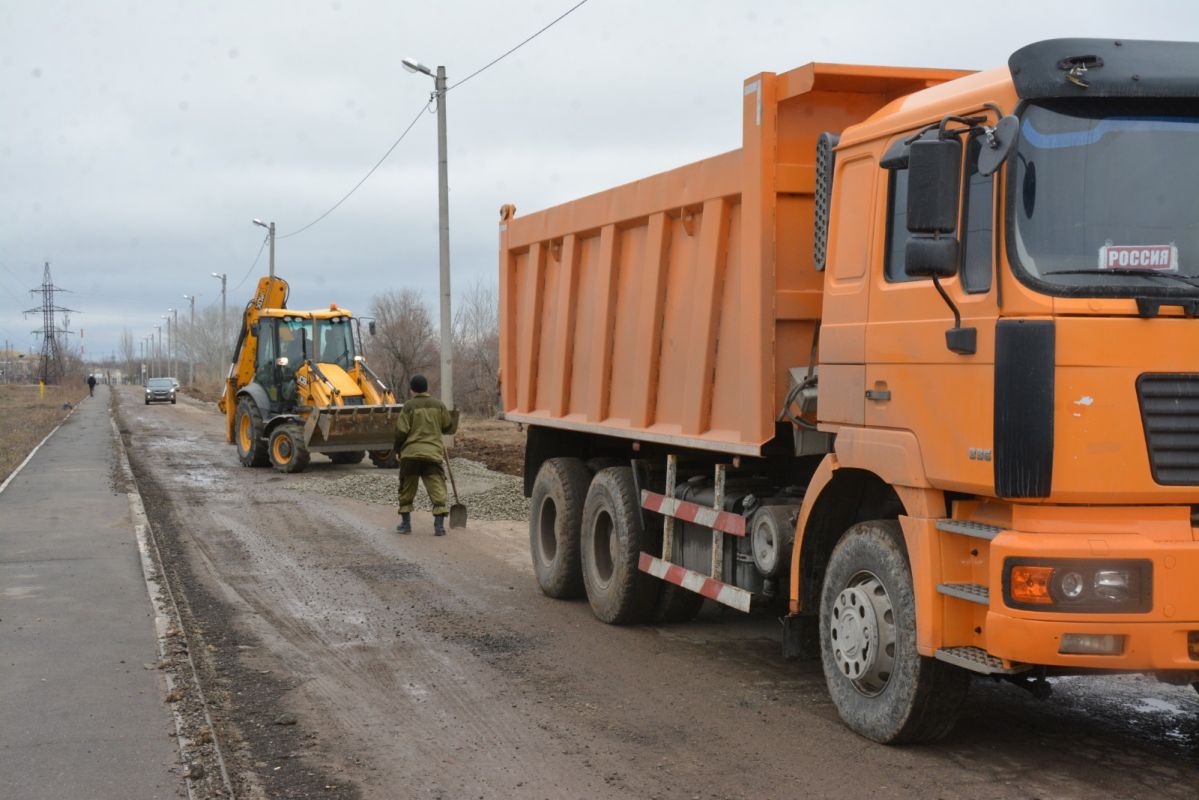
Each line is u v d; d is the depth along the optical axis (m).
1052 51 4.88
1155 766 5.49
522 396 10.70
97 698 6.39
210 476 21.44
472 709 6.58
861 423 5.84
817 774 5.40
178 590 10.12
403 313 49.03
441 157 24.97
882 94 6.80
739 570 7.18
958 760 5.59
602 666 7.57
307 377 23.14
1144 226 4.89
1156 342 4.79
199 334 133.25
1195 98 4.96
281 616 9.11
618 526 8.70
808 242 6.68
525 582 10.70
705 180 7.33
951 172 4.99
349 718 6.41
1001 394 4.83
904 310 5.52
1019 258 4.87
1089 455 4.73
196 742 5.72
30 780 5.14
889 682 5.68
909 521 5.47
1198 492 4.79
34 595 9.21
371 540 13.18
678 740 5.97
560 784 5.34
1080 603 4.73
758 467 7.31
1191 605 4.75
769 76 6.61
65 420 44.19
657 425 8.12
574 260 9.46
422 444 13.50
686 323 7.67
